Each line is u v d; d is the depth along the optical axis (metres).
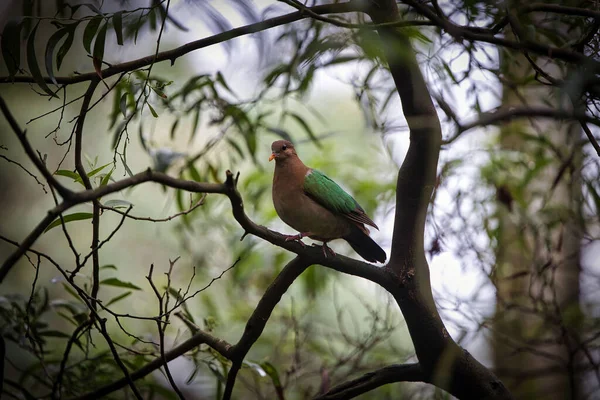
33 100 14.91
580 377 11.26
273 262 12.59
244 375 13.02
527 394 12.69
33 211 16.25
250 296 13.27
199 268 13.02
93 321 7.43
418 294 7.21
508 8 6.79
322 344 13.41
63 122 15.51
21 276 15.64
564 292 11.62
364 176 12.97
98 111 15.94
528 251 11.42
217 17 6.79
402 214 7.21
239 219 6.16
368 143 13.23
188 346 7.86
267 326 13.06
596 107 7.61
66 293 15.74
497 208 10.93
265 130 9.98
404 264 7.23
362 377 7.73
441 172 9.78
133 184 5.37
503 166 10.98
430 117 6.88
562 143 11.39
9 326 8.61
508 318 11.98
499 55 9.04
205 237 13.23
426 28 8.27
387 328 11.66
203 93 9.52
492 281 9.98
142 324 15.33
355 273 7.18
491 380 7.31
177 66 13.84
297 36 8.65
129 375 7.37
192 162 9.98
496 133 11.80
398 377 7.61
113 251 16.67
